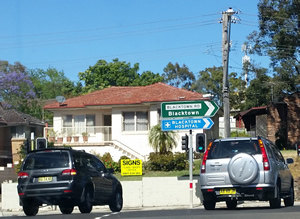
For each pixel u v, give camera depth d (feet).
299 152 102.58
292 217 37.60
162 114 69.56
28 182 50.49
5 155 143.23
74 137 136.67
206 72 225.56
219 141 48.65
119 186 59.72
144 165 114.83
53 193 49.73
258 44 148.15
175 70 246.47
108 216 45.88
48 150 51.44
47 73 275.18
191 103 69.51
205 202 49.98
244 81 186.60
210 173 47.50
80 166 51.67
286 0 144.46
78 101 143.23
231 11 97.91
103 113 142.00
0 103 173.17
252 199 47.09
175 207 77.05
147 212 52.75
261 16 148.25
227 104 95.45
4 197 85.20
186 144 70.23
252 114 167.12
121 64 240.53
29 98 200.54
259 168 46.42
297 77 140.67
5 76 190.19
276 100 143.74
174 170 111.65
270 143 52.54
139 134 135.44
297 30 144.66
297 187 80.64
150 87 145.38
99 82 239.09
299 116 140.87
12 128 146.10
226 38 97.91
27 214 52.60
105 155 119.44
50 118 208.44
